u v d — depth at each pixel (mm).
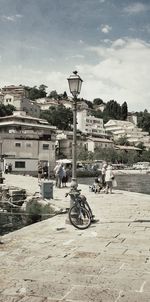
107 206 16812
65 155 103938
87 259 7172
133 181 67250
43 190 20625
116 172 95500
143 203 18094
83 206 11273
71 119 142500
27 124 80125
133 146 141750
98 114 196875
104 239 9203
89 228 10914
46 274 6160
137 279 5848
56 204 18172
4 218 19578
